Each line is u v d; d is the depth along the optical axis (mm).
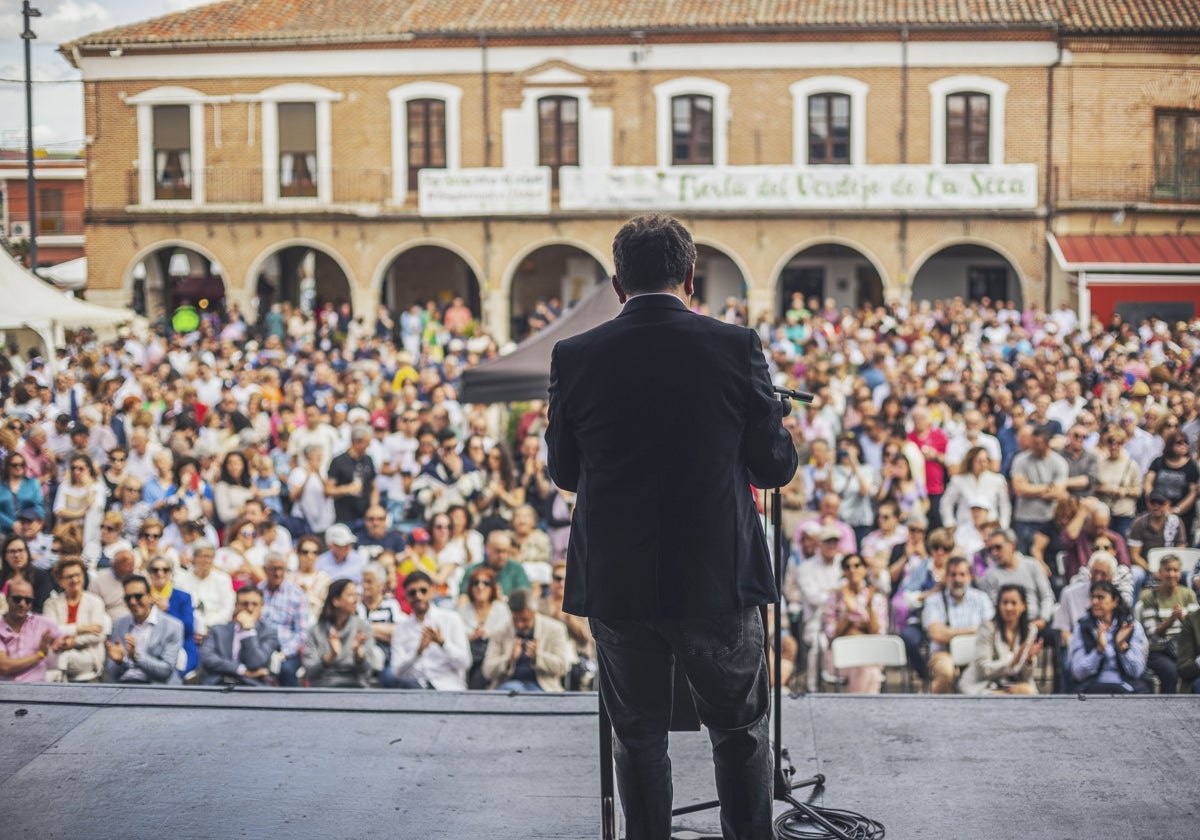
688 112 32406
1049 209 31406
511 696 5156
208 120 33500
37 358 21969
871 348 21812
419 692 5203
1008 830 3916
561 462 3428
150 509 12359
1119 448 12695
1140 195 31469
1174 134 31547
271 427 16516
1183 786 4211
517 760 4531
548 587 10688
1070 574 10875
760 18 31859
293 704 5062
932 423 15102
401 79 32938
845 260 35406
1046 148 31516
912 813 4051
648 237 3428
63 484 12531
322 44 32875
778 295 35812
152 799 4199
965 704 5031
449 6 33562
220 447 15328
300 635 9375
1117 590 8414
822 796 4191
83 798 4207
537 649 8688
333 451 15023
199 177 33562
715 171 32000
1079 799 4125
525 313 36688
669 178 32062
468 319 31266
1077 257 30719
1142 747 4543
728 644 3342
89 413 15945
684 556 3258
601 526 3305
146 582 8648
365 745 4664
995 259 34969
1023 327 27422
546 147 32906
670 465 3271
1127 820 3971
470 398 13523
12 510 12430
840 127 32125
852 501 12484
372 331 32625
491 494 13266
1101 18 31188
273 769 4445
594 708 5023
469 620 8859
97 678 8703
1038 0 31859
